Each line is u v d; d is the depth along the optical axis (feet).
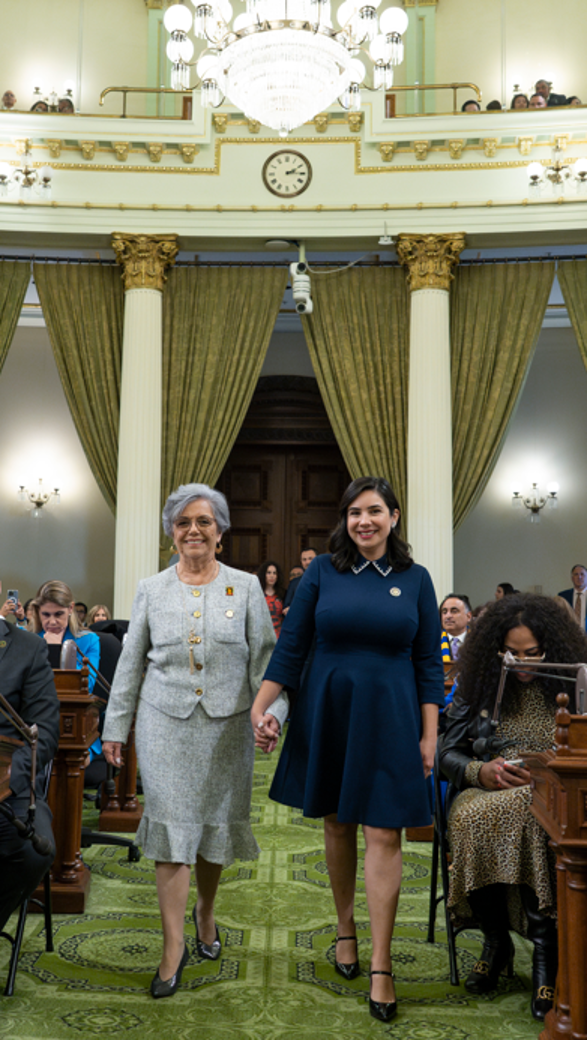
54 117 31.01
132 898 13.06
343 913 10.25
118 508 31.30
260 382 40.86
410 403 31.45
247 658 10.30
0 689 10.00
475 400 32.27
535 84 34.45
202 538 10.25
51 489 40.78
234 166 31.58
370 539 9.70
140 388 31.35
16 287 32.91
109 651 17.61
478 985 9.82
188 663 9.93
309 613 10.04
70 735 12.56
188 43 22.95
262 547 41.29
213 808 9.82
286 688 10.18
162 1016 9.07
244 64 22.09
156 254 31.55
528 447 41.01
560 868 7.77
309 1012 9.21
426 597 9.93
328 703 9.62
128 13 36.70
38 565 40.52
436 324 31.27
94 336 32.76
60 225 31.24
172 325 32.63
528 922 9.44
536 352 41.29
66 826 12.57
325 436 40.98
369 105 31.27
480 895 9.81
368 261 33.14
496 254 33.40
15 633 10.48
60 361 32.71
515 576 40.57
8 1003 9.34
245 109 23.56
